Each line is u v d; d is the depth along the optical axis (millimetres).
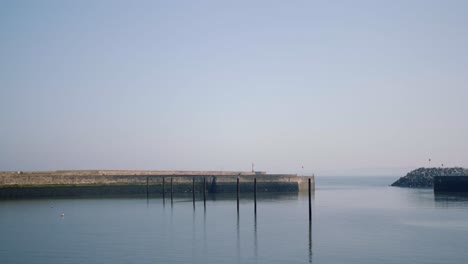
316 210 61250
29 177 73312
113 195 79000
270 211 59188
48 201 69062
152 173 88875
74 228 44781
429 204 69375
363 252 34500
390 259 32406
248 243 37656
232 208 62219
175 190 84750
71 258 32781
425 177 143500
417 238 39656
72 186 75938
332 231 43250
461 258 32719
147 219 50906
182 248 35781
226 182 89500
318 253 34219
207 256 33281
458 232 42656
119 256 33219
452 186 94875
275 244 37281
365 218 52750
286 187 95562
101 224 47219
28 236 40719
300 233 42250
